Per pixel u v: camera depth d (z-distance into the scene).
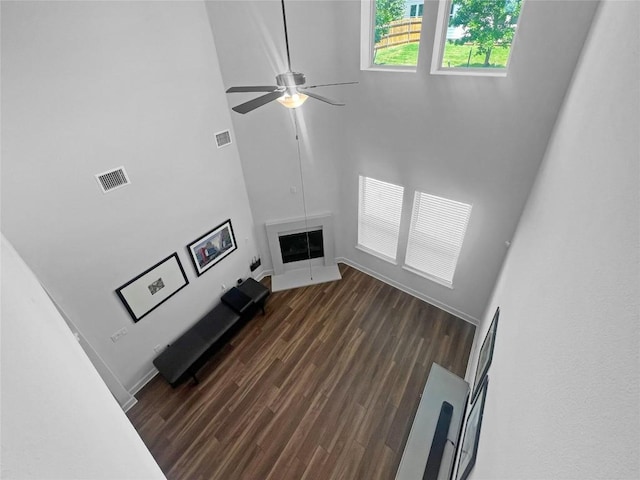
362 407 4.07
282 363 4.66
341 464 3.56
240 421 4.00
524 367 1.60
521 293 2.25
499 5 3.18
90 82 3.12
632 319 0.68
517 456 1.27
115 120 3.38
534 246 2.25
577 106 2.13
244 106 2.54
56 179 3.07
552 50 2.89
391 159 4.63
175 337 4.76
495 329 2.96
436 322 5.15
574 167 1.72
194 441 3.84
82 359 1.33
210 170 4.58
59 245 3.22
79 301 3.50
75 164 3.17
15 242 2.91
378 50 4.13
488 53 3.44
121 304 3.93
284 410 4.09
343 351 4.78
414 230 5.10
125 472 0.76
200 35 3.91
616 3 1.73
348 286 5.97
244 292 5.36
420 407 3.35
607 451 0.66
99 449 0.67
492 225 4.12
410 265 5.50
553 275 1.54
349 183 5.38
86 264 3.48
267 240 5.93
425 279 5.34
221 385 4.42
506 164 3.65
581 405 0.85
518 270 2.67
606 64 1.60
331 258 6.32
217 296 5.34
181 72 3.85
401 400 4.12
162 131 3.85
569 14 2.69
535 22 2.87
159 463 3.67
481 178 3.93
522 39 3.00
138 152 3.67
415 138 4.23
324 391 4.27
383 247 5.75
